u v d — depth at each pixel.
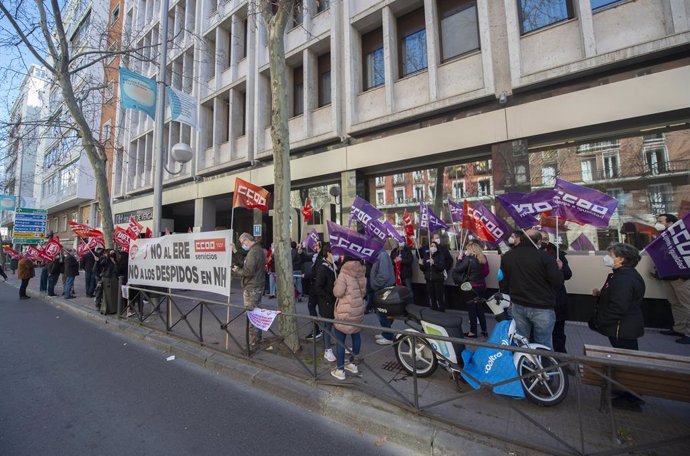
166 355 5.52
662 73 5.97
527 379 3.57
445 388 3.92
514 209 5.22
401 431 3.11
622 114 6.25
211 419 3.48
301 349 5.35
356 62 10.14
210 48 15.45
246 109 13.29
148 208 18.88
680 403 3.42
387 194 9.73
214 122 14.67
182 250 6.15
